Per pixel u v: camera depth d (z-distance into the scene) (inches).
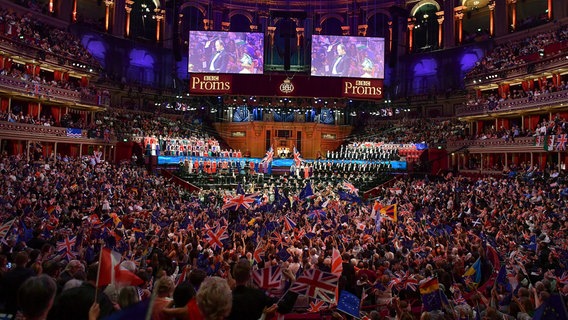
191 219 840.3
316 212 938.1
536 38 1852.9
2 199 849.5
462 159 1937.7
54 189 1077.1
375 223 881.5
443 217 1160.2
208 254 522.6
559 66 1571.1
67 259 468.4
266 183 1785.2
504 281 425.4
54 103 1755.7
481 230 928.3
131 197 1219.9
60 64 1776.6
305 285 288.8
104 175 1397.6
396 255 606.9
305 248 602.9
